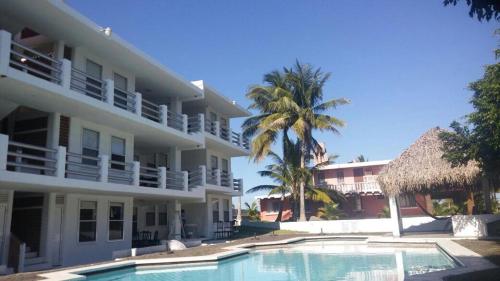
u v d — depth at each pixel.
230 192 29.91
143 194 19.61
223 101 28.94
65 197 17.06
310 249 21.55
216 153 31.02
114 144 19.86
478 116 14.05
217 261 16.38
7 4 14.15
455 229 20.31
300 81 34.97
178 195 22.09
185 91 24.45
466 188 22.30
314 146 35.75
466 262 11.57
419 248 18.86
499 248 14.32
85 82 16.66
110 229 19.28
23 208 16.97
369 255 17.64
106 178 16.98
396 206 22.81
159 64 20.67
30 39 17.14
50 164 15.66
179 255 17.23
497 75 12.99
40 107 16.02
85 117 17.67
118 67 20.27
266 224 33.81
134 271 14.92
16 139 17.02
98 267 13.64
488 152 15.41
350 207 41.78
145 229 26.52
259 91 35.59
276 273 14.17
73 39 17.06
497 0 5.26
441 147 19.34
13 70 12.91
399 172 21.31
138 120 18.88
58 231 16.73
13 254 14.35
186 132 23.34
